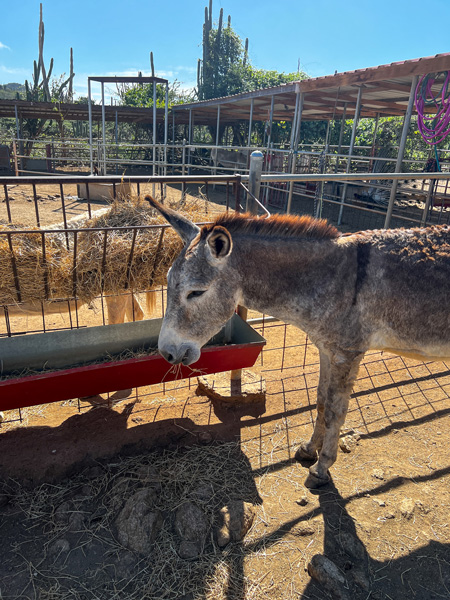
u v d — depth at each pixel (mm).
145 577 1435
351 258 1649
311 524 1650
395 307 1639
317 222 1704
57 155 13836
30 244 1998
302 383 2549
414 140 10875
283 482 1850
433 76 5125
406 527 1658
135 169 14086
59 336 2025
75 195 8695
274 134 15828
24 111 12766
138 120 14148
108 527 1609
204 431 2107
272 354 2896
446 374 2709
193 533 1551
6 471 1807
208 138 19047
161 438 2035
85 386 1882
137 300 2762
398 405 2391
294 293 1661
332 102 8695
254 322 2676
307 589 1409
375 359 2891
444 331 1657
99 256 2059
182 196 2467
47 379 1743
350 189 8805
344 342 1683
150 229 2152
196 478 1829
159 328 2213
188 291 1510
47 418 2217
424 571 1496
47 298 2092
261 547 1549
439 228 1746
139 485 1776
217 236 1401
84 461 1888
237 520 1601
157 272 2197
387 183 7797
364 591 1417
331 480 1868
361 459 2004
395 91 6875
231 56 20578
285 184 8406
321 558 1463
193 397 2398
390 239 1699
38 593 1380
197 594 1384
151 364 1910
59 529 1602
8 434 2016
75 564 1475
